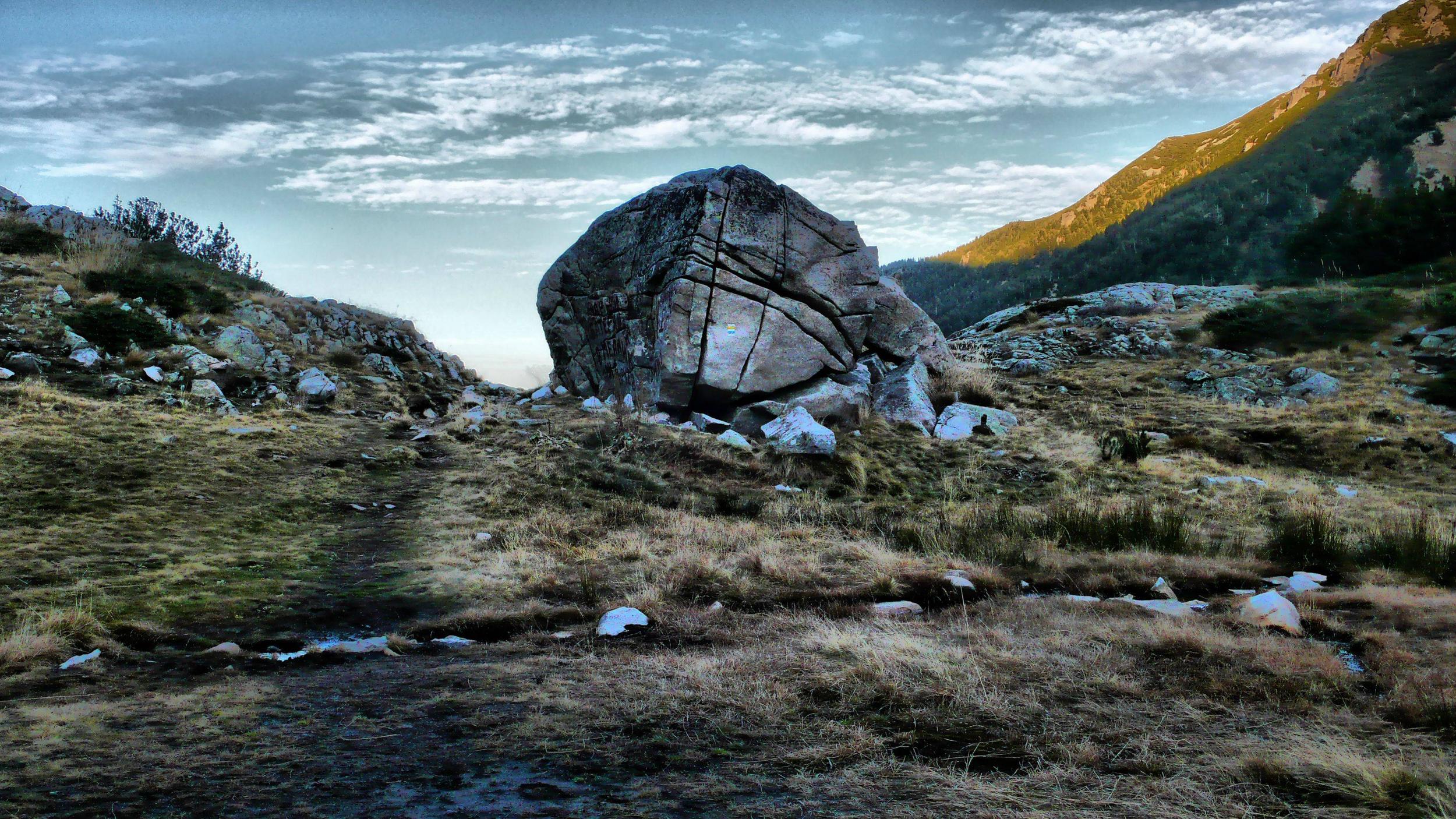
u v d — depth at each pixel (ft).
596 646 22.48
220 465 42.39
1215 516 45.24
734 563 32.40
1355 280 125.08
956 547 35.99
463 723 15.97
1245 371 80.43
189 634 23.26
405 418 61.36
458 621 25.21
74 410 45.78
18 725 15.51
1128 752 14.71
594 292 69.77
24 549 28.66
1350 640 22.50
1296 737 15.12
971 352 93.30
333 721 16.12
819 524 41.19
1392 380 74.02
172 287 65.67
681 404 60.75
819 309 64.13
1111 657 20.33
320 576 29.96
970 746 15.03
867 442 57.26
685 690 18.10
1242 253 455.22
